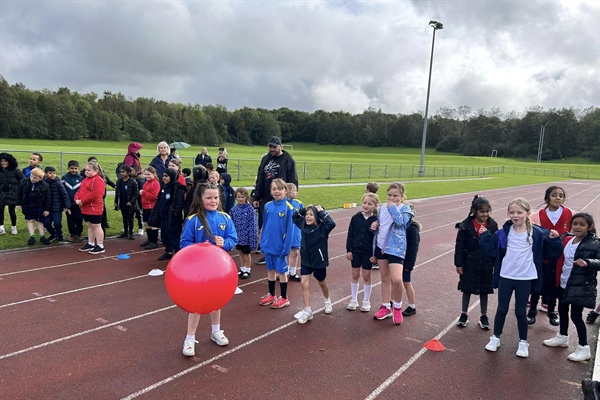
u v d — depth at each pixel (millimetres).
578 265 4473
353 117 144250
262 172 7945
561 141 115125
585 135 113812
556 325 5520
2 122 76750
